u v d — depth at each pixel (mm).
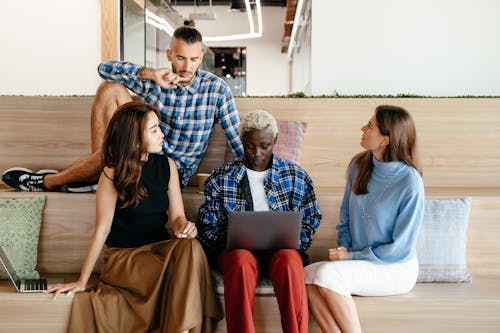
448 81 3803
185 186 2688
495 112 2941
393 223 2033
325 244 2439
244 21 12305
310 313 2041
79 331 1913
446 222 2299
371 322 2027
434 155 2963
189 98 2455
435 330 2041
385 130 2045
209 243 2146
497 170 2959
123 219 2053
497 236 2428
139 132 2002
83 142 2893
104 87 2484
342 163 2949
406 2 3799
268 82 12656
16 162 2896
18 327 1962
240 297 1830
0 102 2867
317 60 3898
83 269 2010
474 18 3738
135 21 4797
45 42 4699
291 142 2682
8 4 4621
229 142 2592
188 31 2348
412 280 2051
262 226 1914
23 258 2223
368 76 3879
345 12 3855
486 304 2035
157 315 1922
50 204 2365
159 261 1937
